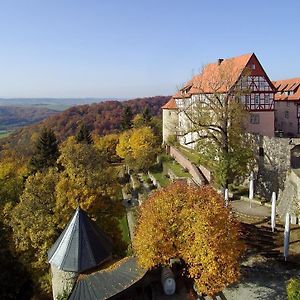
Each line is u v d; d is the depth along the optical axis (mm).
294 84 63375
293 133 61688
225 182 39406
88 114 142250
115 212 34906
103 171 37031
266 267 24578
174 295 22578
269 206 35406
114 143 88500
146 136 70375
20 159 84812
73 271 24219
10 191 46188
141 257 22484
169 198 23656
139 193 56406
